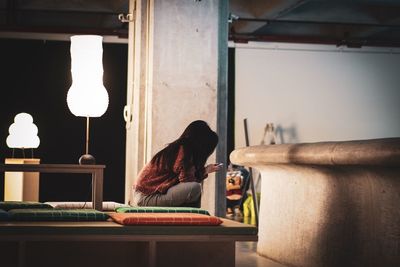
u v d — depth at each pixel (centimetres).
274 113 1352
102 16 1255
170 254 353
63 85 1303
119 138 1330
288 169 507
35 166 501
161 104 647
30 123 832
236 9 1245
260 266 507
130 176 724
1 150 1282
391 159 341
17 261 335
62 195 1323
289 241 515
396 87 1391
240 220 1126
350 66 1377
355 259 418
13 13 1227
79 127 1315
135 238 333
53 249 348
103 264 352
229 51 1341
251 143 1342
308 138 1359
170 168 501
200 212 410
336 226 444
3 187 1310
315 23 1308
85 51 585
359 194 418
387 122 1388
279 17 1288
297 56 1361
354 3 1284
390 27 1332
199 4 655
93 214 361
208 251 355
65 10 1215
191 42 653
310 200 484
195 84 652
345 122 1373
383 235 390
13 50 1283
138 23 686
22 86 1289
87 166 510
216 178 664
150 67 654
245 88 1345
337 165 407
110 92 1317
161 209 408
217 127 664
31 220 353
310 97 1363
